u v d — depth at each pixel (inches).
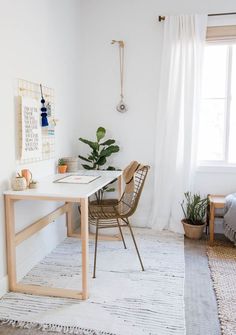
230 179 135.0
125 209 103.4
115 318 73.2
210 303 80.0
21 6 89.7
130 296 82.7
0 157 81.9
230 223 115.2
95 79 143.6
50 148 112.0
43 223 102.0
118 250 114.6
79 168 145.3
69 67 128.9
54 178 104.9
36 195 80.9
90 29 141.4
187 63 127.9
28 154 94.3
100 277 93.4
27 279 92.5
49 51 109.1
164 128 133.9
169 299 81.5
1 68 81.1
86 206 79.0
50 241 113.9
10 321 72.1
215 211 131.9
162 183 137.0
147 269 98.9
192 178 133.2
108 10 138.9
